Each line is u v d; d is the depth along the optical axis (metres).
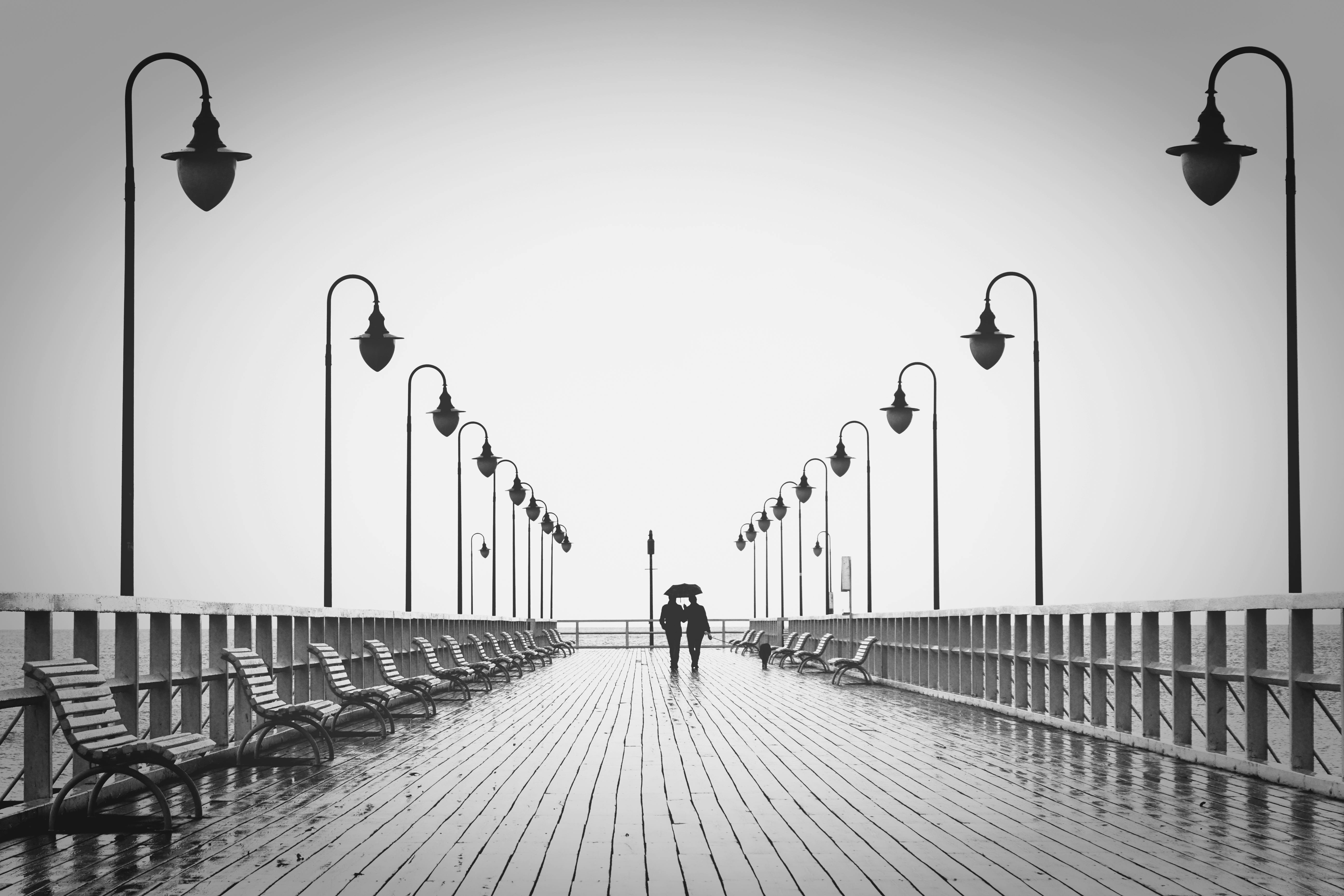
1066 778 11.22
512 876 7.05
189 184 12.78
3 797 8.40
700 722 17.34
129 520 12.66
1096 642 15.46
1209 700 12.09
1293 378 12.73
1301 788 10.27
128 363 12.80
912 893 6.63
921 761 12.65
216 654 12.31
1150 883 6.83
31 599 8.08
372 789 10.53
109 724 8.53
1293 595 10.25
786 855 7.66
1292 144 13.02
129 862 7.40
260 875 7.05
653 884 6.86
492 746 14.11
